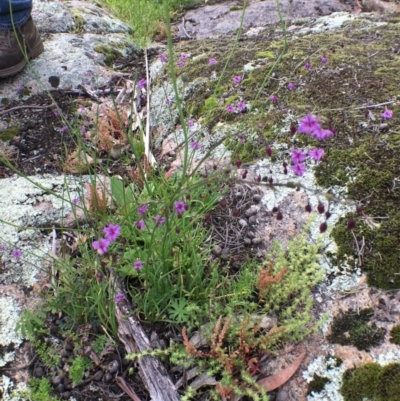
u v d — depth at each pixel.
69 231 0.69
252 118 0.77
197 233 0.64
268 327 0.57
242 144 0.74
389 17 1.08
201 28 1.43
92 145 0.83
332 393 0.52
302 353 0.54
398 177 0.65
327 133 0.43
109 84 1.02
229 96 0.83
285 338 0.55
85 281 0.59
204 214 0.64
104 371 0.56
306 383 0.53
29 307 0.61
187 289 0.59
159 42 1.37
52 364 0.56
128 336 0.56
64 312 0.61
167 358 0.55
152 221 0.63
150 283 0.58
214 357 0.53
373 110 0.74
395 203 0.63
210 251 0.63
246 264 0.62
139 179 0.74
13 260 0.65
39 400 0.54
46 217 0.70
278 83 0.83
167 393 0.52
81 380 0.55
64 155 0.83
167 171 0.77
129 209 0.65
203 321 0.57
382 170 0.65
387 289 0.57
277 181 0.69
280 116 0.76
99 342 0.57
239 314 0.57
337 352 0.54
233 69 0.90
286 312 0.56
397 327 0.54
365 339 0.54
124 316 0.55
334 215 0.63
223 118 0.80
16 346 0.58
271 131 0.74
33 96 0.94
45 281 0.63
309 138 0.71
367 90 0.78
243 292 0.57
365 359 0.52
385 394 0.50
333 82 0.80
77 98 0.96
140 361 0.54
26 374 0.56
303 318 0.55
